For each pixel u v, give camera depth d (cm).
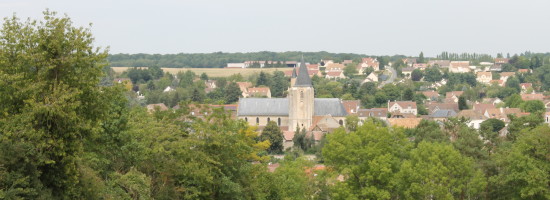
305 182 9031
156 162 5866
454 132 13300
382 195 7881
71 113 4544
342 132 8619
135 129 5919
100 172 5519
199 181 5969
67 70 4772
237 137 6556
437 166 8131
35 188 4425
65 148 4662
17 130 4538
